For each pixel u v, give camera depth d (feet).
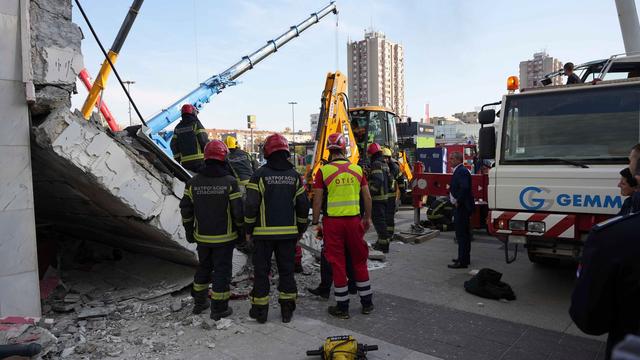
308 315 15.42
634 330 6.64
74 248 20.88
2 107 12.56
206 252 14.90
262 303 14.48
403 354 12.30
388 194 27.58
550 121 16.35
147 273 18.94
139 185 15.38
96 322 14.44
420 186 29.37
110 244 21.11
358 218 15.37
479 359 12.01
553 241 16.25
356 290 17.70
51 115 13.43
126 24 26.32
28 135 13.07
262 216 14.48
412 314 15.39
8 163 12.68
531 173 16.12
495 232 16.83
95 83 25.77
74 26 14.05
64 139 13.50
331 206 15.21
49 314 15.35
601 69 20.57
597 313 6.95
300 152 48.80
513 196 16.52
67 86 13.92
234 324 14.39
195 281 15.17
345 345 11.51
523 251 25.35
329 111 28.09
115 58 26.11
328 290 17.08
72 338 13.37
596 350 12.56
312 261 22.16
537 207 16.02
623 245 6.60
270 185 14.42
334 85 28.40
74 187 15.76
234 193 14.67
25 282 13.07
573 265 21.88
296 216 15.06
